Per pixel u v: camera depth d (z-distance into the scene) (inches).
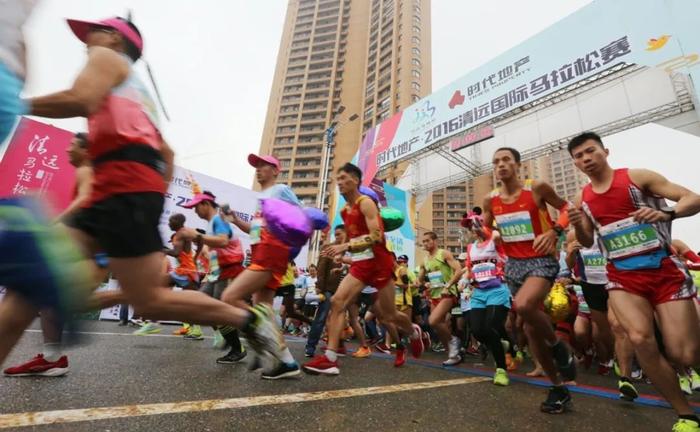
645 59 326.3
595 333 189.0
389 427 70.6
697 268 161.9
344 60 2459.4
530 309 95.0
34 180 285.3
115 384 86.8
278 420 68.9
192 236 138.2
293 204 111.3
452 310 227.3
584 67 368.8
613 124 387.9
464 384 125.8
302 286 368.2
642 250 86.4
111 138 53.1
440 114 503.8
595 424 85.0
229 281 156.1
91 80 48.9
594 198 95.7
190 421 64.0
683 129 346.0
